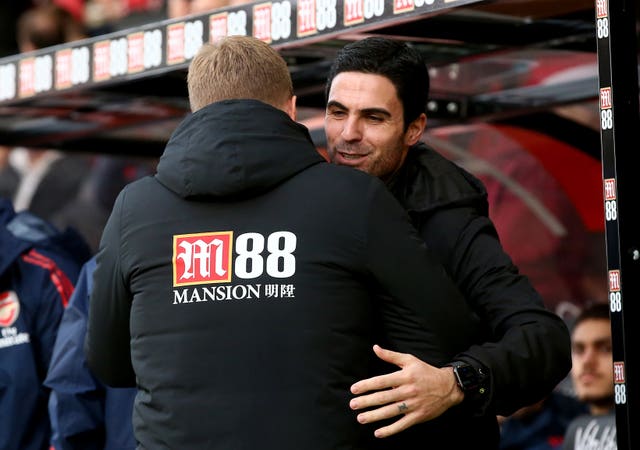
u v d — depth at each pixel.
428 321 9.40
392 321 9.47
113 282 9.98
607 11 9.89
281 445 9.12
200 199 9.59
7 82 15.27
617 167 9.77
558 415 18.34
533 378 9.41
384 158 10.31
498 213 19.89
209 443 9.22
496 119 16.55
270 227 9.42
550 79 15.47
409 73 10.32
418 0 10.92
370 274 9.38
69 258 14.93
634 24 10.00
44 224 15.20
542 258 19.80
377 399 9.08
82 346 13.17
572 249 19.56
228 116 9.52
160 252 9.66
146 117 17.77
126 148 19.66
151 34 13.42
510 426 18.38
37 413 14.24
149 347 9.60
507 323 9.64
